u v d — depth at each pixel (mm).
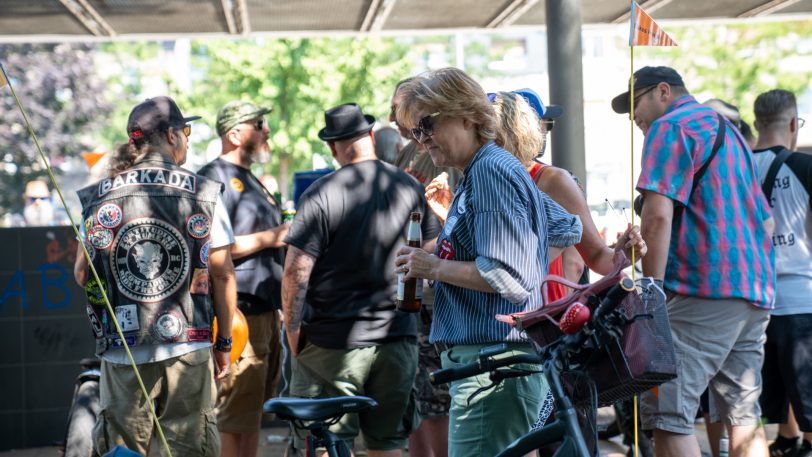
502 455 2619
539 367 2906
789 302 5031
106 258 3727
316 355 4312
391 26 7656
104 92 26141
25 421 6863
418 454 5027
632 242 3232
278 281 5238
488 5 7043
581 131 5391
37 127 25359
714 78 24141
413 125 2967
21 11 6742
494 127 2973
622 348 2664
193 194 3816
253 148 5305
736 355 4273
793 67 23969
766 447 4328
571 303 2682
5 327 6852
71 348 6902
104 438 3766
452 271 2855
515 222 2781
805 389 4984
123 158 3895
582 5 7070
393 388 4328
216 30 7477
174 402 3738
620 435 6719
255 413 5180
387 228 4305
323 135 4371
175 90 24438
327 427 3182
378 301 4297
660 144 4047
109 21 7078
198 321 3779
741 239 4098
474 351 2930
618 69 23656
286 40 22438
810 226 5055
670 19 7789
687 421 4039
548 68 5445
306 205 4277
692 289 4086
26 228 6871
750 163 4301
